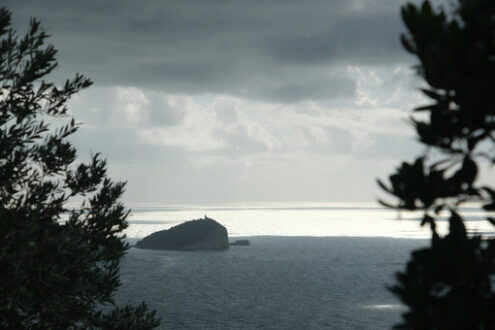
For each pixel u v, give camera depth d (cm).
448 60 469
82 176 1736
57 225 1550
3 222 1389
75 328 1619
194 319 7869
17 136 1562
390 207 539
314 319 7981
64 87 1667
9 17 1521
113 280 1689
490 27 459
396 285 510
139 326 1705
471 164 518
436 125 527
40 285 1405
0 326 1376
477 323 452
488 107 491
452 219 522
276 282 12706
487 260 480
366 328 7275
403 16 517
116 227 1802
